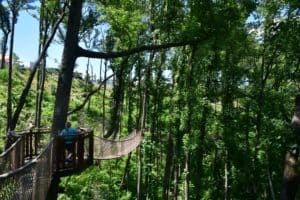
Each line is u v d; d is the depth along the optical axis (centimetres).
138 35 2834
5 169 977
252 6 1886
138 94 3747
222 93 2886
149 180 3650
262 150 2920
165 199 3278
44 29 2700
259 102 2884
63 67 1648
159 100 3281
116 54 1695
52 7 2102
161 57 3098
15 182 803
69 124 1524
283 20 2448
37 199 1012
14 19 2639
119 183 3700
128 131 3959
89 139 1523
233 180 3372
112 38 3312
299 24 2309
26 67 6719
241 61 3086
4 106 3972
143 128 3219
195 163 3300
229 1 1873
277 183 3188
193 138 2647
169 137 3084
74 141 1389
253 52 2944
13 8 2567
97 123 4581
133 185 3709
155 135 3475
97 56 1666
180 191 3612
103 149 1858
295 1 2197
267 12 2667
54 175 1334
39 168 1019
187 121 2670
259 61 3131
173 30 2264
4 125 3531
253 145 3316
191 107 2622
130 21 2373
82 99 5353
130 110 3962
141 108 3672
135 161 4103
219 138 2964
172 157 3428
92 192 3231
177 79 2678
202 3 1861
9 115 2552
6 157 982
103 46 3328
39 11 2459
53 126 1636
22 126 3669
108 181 3509
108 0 2011
